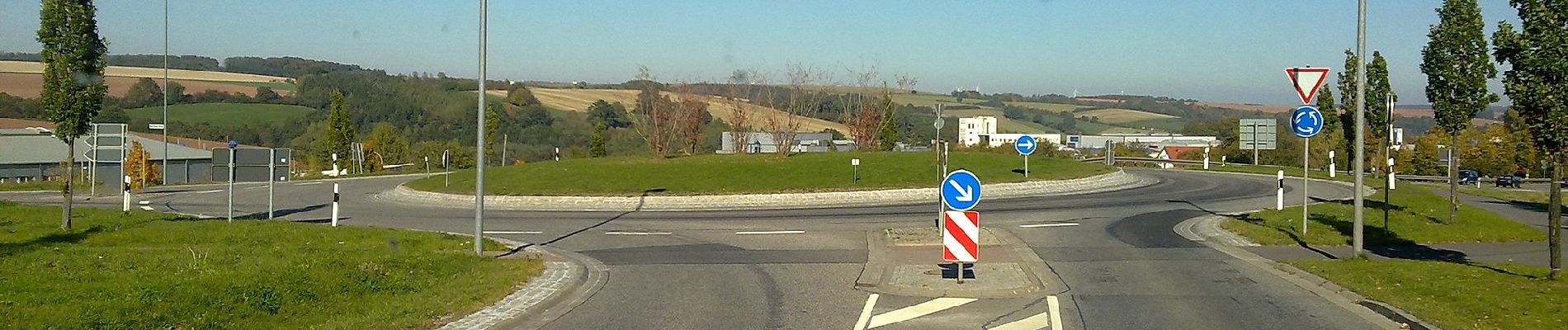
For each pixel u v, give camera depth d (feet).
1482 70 62.08
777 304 37.14
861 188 100.94
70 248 48.96
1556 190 36.50
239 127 234.38
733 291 40.63
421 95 286.05
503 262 48.16
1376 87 92.43
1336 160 189.78
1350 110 116.37
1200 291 39.34
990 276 43.39
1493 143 200.13
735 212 85.81
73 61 59.98
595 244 61.52
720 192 100.48
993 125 291.17
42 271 38.24
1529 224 70.64
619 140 262.67
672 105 158.10
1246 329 31.35
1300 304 35.88
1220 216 76.28
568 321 33.96
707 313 35.45
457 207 98.78
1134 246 56.70
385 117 272.92
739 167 121.80
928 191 99.91
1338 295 37.73
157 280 35.94
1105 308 35.58
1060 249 55.01
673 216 82.84
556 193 103.96
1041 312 34.86
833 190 100.17
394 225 77.56
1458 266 42.83
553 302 37.96
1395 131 106.73
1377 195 98.63
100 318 28.60
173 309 30.58
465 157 243.81
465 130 273.95
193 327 29.27
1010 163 128.77
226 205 102.37
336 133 204.44
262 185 151.74
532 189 108.06
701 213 85.76
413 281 40.14
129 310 29.89
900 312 35.24
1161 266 47.62
